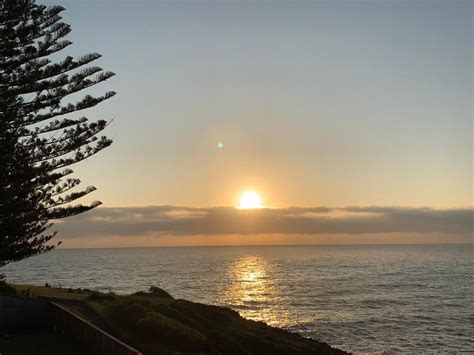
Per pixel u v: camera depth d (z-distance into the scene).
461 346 43.31
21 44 24.83
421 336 46.97
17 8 24.38
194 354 22.16
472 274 120.12
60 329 22.77
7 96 24.36
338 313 59.38
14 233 26.25
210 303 67.62
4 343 20.17
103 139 27.23
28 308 23.91
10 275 115.88
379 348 42.03
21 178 25.16
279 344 30.16
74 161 26.75
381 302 69.38
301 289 86.31
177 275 117.19
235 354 26.69
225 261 198.62
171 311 28.55
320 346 33.47
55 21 25.64
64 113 25.98
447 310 62.47
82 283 93.25
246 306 65.12
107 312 26.70
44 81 25.02
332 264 168.75
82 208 27.84
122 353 15.20
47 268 148.50
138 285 89.50
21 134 25.38
